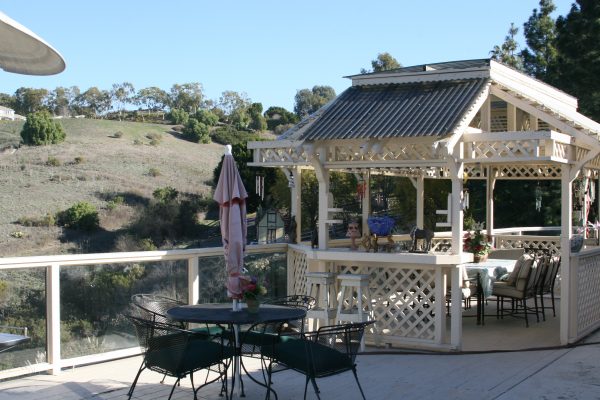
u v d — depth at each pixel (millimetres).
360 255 8352
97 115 74375
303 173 24094
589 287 9141
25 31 3910
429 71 9195
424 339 8117
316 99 85812
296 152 8484
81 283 7047
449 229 18672
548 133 7508
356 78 9789
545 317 10625
